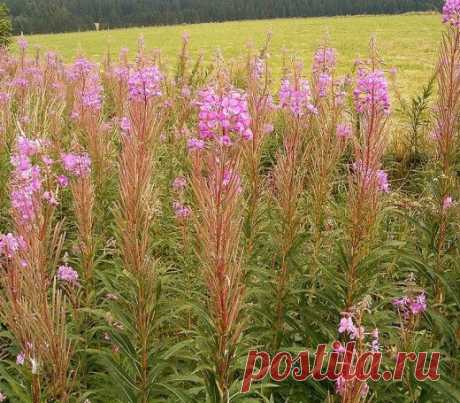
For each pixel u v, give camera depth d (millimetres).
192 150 2928
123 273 3066
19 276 2344
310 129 4938
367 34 33625
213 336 2553
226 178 2322
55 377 2441
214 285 2395
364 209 3291
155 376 2906
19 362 2533
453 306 3781
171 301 2998
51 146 5043
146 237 2852
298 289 3514
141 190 2906
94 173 4988
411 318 3188
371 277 3412
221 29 45938
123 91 7020
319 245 4254
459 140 4070
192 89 8281
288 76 5375
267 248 3953
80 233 3900
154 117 3141
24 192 2381
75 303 3371
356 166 3393
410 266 4328
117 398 3008
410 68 19469
